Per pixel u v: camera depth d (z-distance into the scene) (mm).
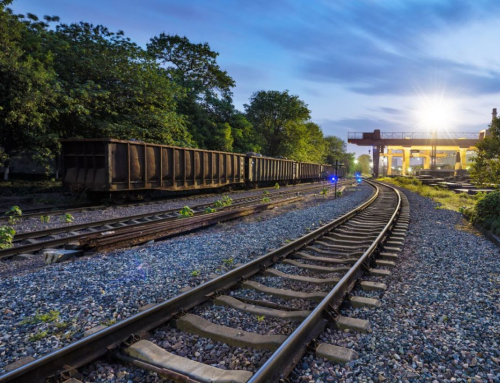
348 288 4742
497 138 16453
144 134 20609
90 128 19016
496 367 2932
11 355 3096
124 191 14984
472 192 21828
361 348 3250
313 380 2770
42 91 14867
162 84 22359
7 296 4434
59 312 3971
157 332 3543
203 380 2701
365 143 82375
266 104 50906
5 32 14367
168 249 7117
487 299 4473
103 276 5301
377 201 18812
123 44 21312
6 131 15578
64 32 20438
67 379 2686
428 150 93562
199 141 32312
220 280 4695
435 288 4910
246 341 3270
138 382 2775
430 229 9773
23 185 18766
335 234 8758
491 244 7762
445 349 3215
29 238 8266
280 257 6352
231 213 11445
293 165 35625
